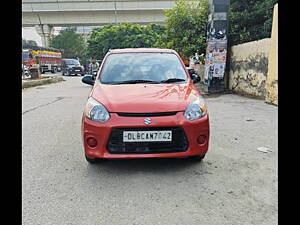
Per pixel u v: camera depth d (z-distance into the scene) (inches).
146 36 1109.7
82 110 282.0
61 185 111.1
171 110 113.3
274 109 263.1
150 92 126.3
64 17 1460.4
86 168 127.6
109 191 105.5
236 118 228.4
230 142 163.0
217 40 381.7
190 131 113.2
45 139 176.2
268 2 374.0
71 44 2009.1
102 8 1376.7
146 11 1403.8
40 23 1485.0
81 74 1138.7
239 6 419.2
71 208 94.3
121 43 1126.4
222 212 90.4
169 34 481.7
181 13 450.0
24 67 937.5
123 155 111.8
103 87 136.3
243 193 102.4
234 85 399.2
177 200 98.1
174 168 125.4
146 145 111.8
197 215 88.9
